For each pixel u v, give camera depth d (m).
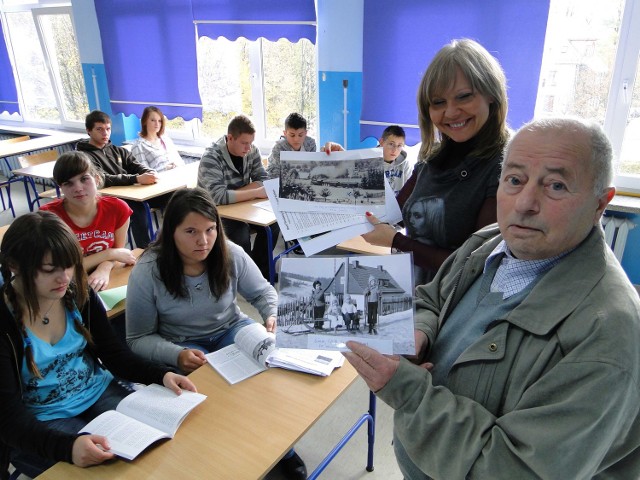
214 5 4.15
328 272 0.91
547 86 3.08
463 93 1.07
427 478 0.88
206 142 5.07
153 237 3.81
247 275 1.88
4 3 5.71
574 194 0.63
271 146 4.66
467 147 1.16
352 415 2.13
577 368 0.58
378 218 1.08
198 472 1.02
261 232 3.47
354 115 3.79
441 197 1.19
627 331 0.58
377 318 0.85
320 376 1.36
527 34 2.91
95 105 5.39
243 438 1.12
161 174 4.09
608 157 0.63
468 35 3.11
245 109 4.66
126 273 2.12
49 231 1.27
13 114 6.38
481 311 0.80
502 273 0.79
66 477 1.02
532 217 0.65
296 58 4.18
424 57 3.32
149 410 1.20
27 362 1.30
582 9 2.85
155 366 1.41
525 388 0.66
